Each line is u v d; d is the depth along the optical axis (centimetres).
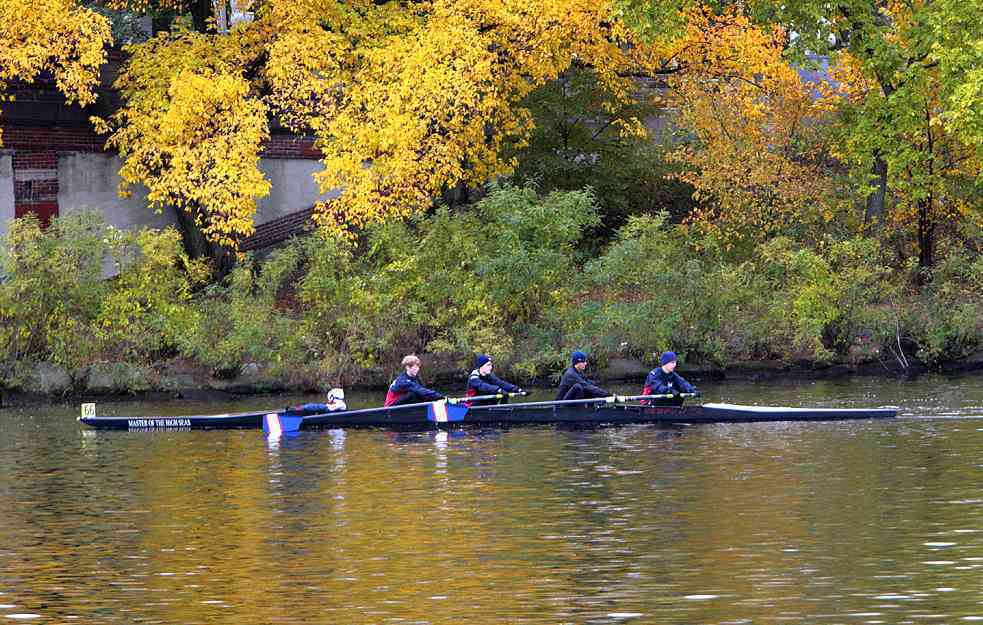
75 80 5847
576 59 7038
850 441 4022
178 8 6688
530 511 3027
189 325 5875
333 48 6012
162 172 5941
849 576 2384
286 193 7662
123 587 2422
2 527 2970
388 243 6128
